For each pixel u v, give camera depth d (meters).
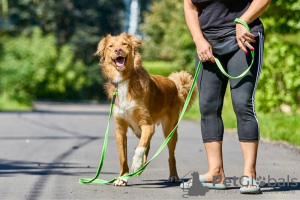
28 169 7.54
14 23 56.28
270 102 15.08
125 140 6.22
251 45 5.27
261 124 12.89
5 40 43.19
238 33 5.17
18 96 32.16
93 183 6.25
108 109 31.42
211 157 5.53
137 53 6.20
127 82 6.07
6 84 35.28
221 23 5.36
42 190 5.79
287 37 15.64
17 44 43.47
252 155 5.31
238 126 5.36
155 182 6.33
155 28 46.28
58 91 49.72
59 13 56.50
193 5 5.58
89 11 57.62
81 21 57.84
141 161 5.97
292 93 15.16
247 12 5.18
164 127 6.68
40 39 46.81
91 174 7.05
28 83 36.00
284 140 10.94
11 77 35.31
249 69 5.25
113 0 59.94
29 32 55.34
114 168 7.64
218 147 5.53
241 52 5.28
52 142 11.41
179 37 29.55
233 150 9.71
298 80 14.81
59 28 57.25
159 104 6.40
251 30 5.29
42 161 8.45
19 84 35.62
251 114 5.30
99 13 58.75
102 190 5.73
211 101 5.50
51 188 5.91
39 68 46.09
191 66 28.86
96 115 23.30
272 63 14.98
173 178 6.38
